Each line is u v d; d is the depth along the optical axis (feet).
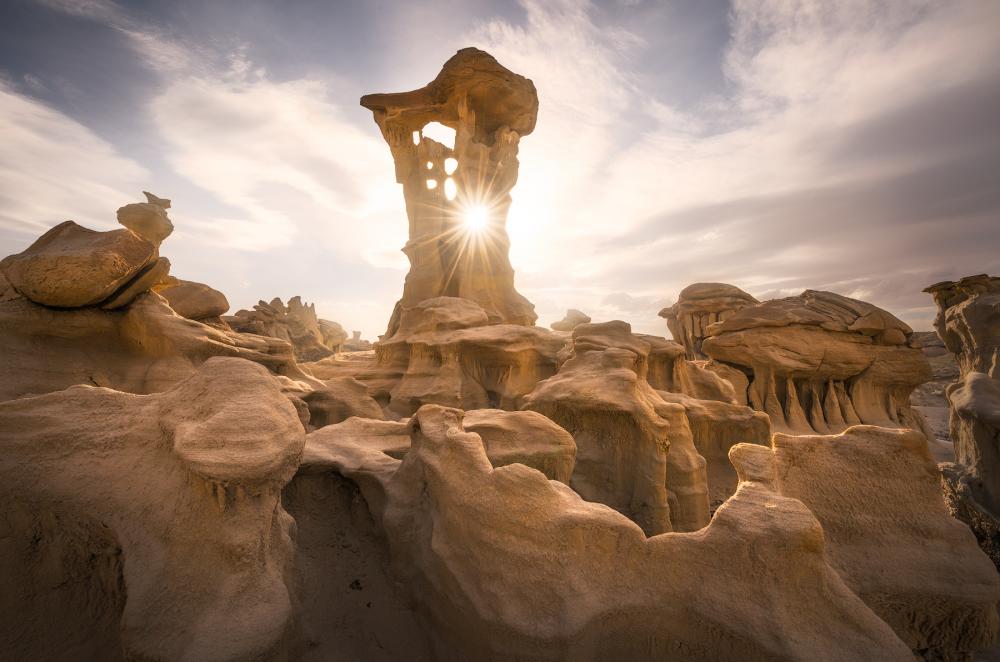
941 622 20.57
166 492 17.93
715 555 17.76
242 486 16.81
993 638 20.26
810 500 23.56
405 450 38.27
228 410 18.98
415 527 25.90
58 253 39.68
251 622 15.14
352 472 32.35
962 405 44.70
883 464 23.70
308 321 201.67
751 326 90.33
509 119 145.48
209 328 52.70
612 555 18.51
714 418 52.26
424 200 134.82
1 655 17.26
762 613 16.33
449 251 133.69
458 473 23.07
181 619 15.17
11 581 18.39
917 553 21.56
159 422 20.04
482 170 132.05
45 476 19.15
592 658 17.25
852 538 22.40
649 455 36.91
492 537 19.81
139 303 47.16
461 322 89.56
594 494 39.17
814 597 16.55
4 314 39.09
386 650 22.36
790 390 86.53
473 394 79.61
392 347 96.43
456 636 20.20
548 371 82.94
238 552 16.20
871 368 88.53
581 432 42.06
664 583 17.92
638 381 47.09
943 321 74.13
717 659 16.53
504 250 134.92
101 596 18.48
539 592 17.97
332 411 57.00
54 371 39.40
